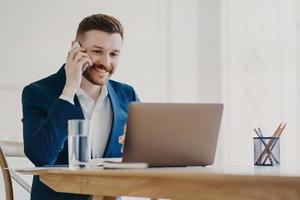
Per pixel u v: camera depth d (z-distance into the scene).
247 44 4.77
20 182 2.87
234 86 4.70
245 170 1.39
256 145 1.86
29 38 3.76
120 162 1.62
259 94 4.81
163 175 1.14
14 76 3.69
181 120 1.67
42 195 2.14
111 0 4.14
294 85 4.92
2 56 3.65
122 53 4.17
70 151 1.59
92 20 2.42
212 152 1.76
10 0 3.71
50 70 3.84
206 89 4.57
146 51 4.29
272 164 1.83
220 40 4.64
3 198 3.50
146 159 1.64
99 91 2.36
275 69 4.87
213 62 4.61
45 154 1.97
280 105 4.87
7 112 3.65
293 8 4.96
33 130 2.11
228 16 4.70
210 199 1.04
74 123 1.59
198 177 1.06
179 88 4.45
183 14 4.50
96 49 2.38
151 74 4.31
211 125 1.74
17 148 2.90
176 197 1.12
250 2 4.81
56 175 1.52
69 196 2.13
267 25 4.87
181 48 4.48
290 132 4.88
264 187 0.96
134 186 1.24
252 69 4.79
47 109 2.21
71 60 2.06
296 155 4.88
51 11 3.86
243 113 4.73
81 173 1.38
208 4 4.61
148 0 4.32
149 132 1.63
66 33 3.92
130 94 2.48
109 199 1.45
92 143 2.25
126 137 1.61
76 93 2.25
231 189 1.01
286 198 0.93
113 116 2.31
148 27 4.31
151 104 1.62
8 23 3.69
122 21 4.19
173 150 1.67
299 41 4.94
